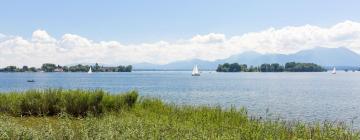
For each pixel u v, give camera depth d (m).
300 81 138.75
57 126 10.73
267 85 103.00
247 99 52.59
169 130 10.47
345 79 171.00
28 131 8.84
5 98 17.95
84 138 8.79
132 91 19.47
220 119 14.41
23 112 17.12
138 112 16.16
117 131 9.59
